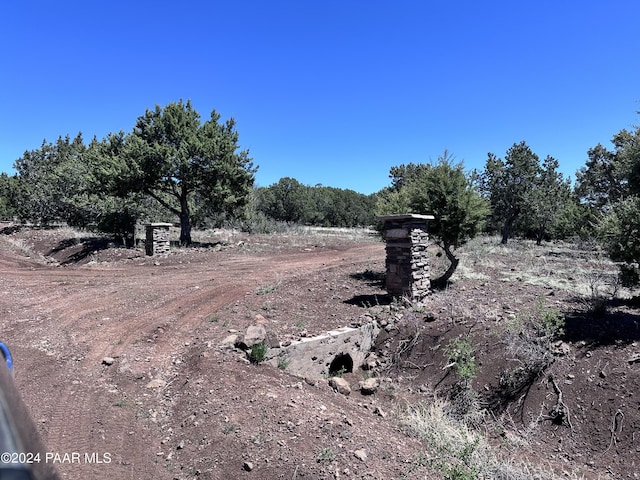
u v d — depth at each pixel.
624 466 5.35
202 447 4.36
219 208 23.56
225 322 8.32
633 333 7.22
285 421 4.73
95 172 21.47
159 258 17.16
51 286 11.73
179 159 20.89
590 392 6.28
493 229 33.59
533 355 6.80
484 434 6.14
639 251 8.20
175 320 8.55
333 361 8.12
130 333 7.79
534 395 6.54
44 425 4.69
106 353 6.88
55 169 29.17
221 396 5.31
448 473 4.17
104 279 12.92
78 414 4.96
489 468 4.75
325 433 4.61
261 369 6.34
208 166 21.94
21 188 34.91
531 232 31.66
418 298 9.57
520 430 6.19
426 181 11.11
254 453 4.15
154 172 21.02
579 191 26.09
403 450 4.65
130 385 5.80
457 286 11.09
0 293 10.75
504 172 25.89
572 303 9.08
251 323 8.30
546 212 24.91
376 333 8.66
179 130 22.06
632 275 8.73
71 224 29.02
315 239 26.39
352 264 15.26
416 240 9.52
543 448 5.86
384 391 7.22
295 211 55.91
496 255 17.97
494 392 6.79
